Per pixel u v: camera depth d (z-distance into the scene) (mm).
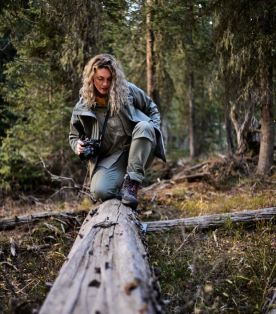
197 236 3789
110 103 3627
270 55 5766
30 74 6539
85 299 1741
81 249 2363
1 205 6551
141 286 1729
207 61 7117
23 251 3818
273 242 3564
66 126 7145
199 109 14383
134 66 9219
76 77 6867
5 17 5375
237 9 5738
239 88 6277
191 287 2715
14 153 7234
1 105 7422
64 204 5730
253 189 5641
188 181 6625
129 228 2871
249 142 7254
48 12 5438
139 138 3490
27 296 2723
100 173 3721
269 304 2395
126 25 6996
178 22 6805
